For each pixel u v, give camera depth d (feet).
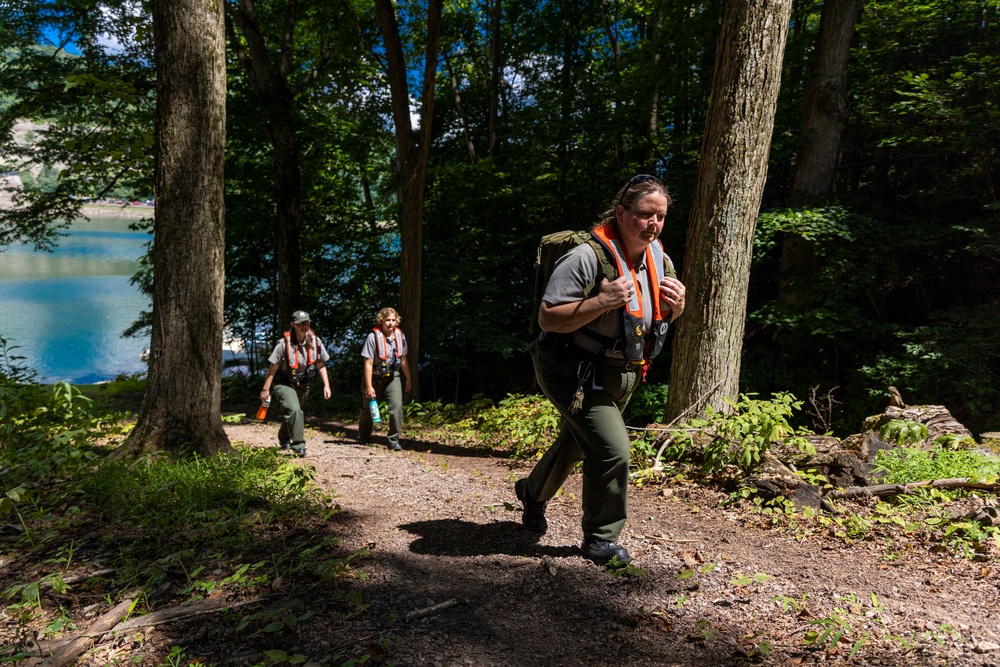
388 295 54.85
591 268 8.55
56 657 7.55
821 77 38.27
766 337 43.34
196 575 9.53
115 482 13.57
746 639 7.75
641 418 35.78
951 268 40.32
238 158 54.03
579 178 48.03
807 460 15.03
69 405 19.38
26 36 38.40
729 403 16.78
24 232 43.93
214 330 16.84
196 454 15.53
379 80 60.90
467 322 45.44
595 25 62.49
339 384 56.65
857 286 34.55
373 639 7.84
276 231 49.37
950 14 42.83
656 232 8.66
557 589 9.19
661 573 9.71
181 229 16.28
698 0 39.34
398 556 10.52
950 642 7.46
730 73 17.69
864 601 8.66
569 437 10.31
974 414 30.48
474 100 68.18
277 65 53.11
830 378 37.86
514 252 49.21
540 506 11.35
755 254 37.04
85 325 98.12
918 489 13.51
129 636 8.04
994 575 9.46
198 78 16.05
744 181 17.85
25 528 10.94
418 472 17.95
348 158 61.72
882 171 45.75
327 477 16.94
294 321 20.68
